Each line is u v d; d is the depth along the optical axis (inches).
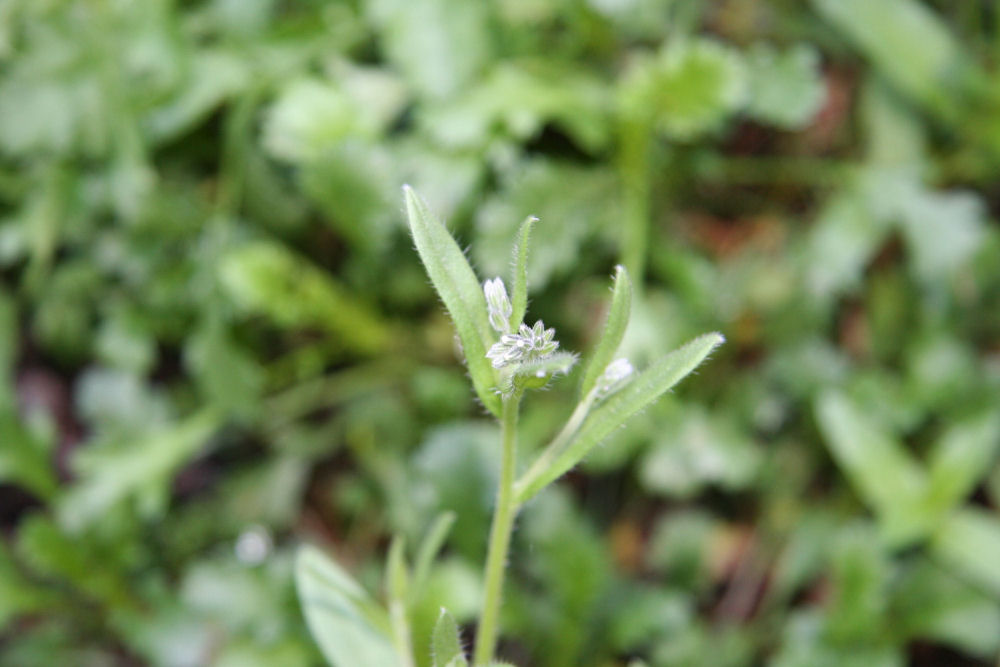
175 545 16.4
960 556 14.3
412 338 17.4
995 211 17.2
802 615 14.4
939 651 15.2
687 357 10.5
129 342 16.6
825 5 16.2
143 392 16.6
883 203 15.9
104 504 15.4
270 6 16.6
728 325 16.0
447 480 14.5
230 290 16.1
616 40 16.6
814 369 15.7
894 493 14.6
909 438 16.2
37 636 15.8
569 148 16.5
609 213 15.6
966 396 15.5
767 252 16.6
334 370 17.8
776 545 15.9
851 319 16.7
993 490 15.4
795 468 16.1
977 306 16.2
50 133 15.9
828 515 15.8
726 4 17.4
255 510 16.3
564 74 16.2
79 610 16.1
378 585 15.0
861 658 14.1
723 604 15.7
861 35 16.1
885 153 16.5
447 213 14.9
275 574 14.7
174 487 17.3
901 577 14.6
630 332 14.9
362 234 15.5
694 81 14.6
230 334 16.8
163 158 17.1
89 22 15.9
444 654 10.5
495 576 11.1
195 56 16.1
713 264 16.8
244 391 16.2
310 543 16.6
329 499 17.1
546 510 14.6
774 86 15.3
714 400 16.0
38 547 14.7
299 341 17.7
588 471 15.7
